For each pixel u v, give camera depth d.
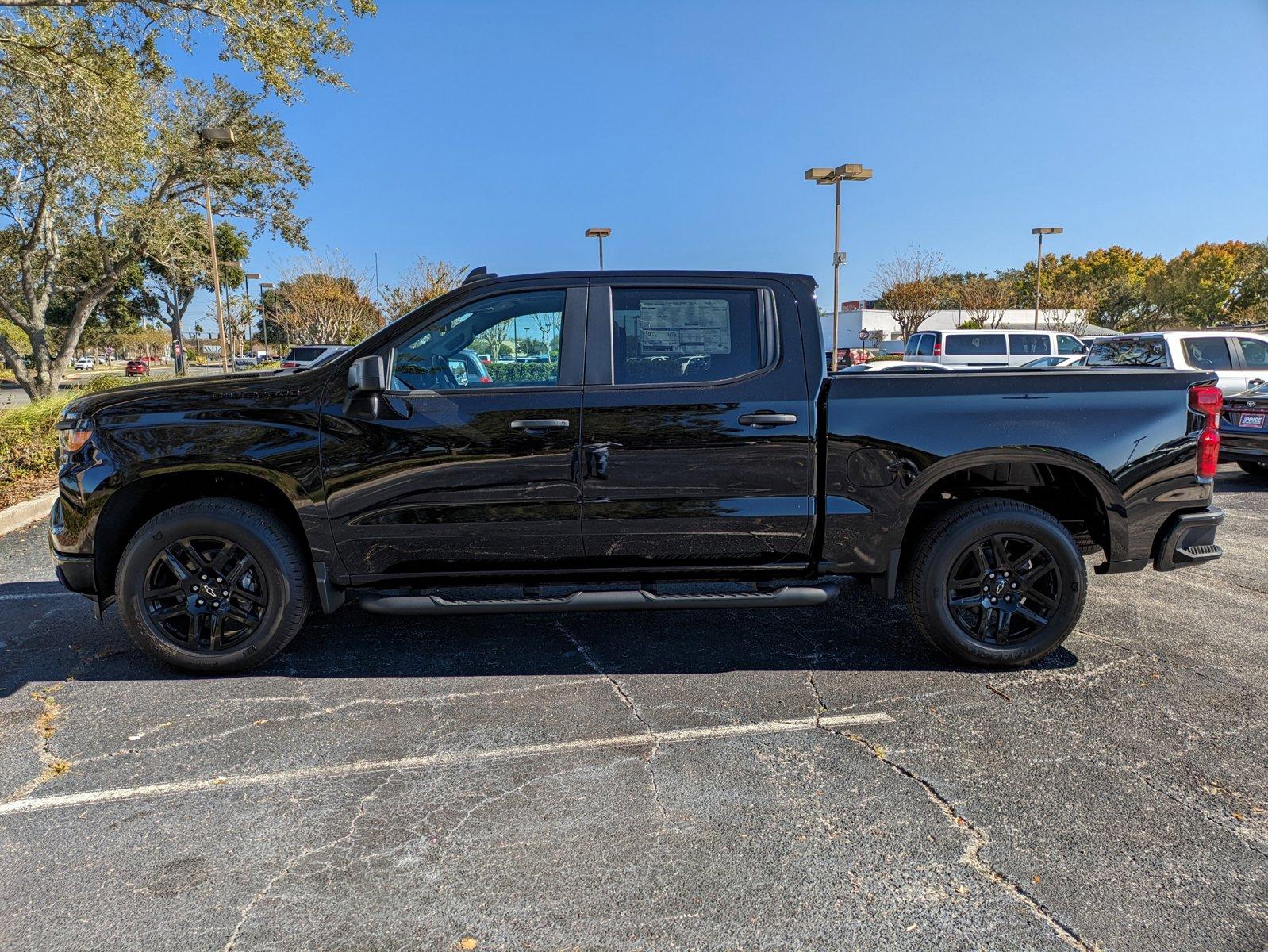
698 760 3.01
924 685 3.68
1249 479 9.55
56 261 22.33
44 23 14.70
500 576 3.83
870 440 3.66
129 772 2.95
